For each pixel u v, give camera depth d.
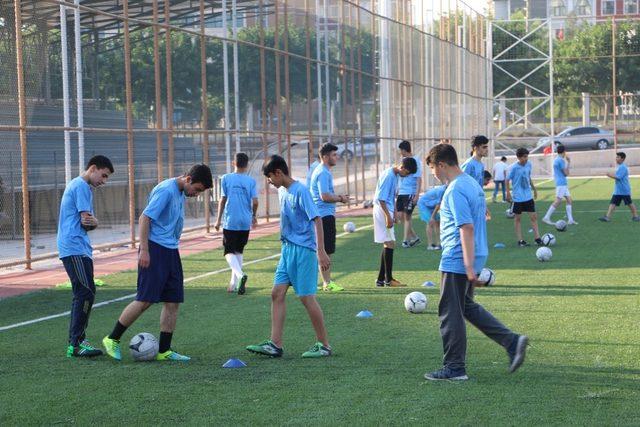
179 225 9.12
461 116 47.00
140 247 8.90
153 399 7.48
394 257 17.77
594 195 35.28
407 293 13.14
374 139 35.47
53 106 19.03
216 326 10.84
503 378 7.90
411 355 8.98
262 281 14.87
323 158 13.59
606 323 10.38
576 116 52.97
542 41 53.06
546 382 7.73
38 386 8.03
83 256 9.35
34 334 10.63
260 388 7.77
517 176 19.16
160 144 22.58
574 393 7.36
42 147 19.03
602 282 13.66
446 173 7.86
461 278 7.79
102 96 20.66
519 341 7.74
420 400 7.22
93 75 20.42
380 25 36.19
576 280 13.96
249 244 21.00
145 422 6.83
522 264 16.17
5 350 9.70
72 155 19.66
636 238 20.25
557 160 23.86
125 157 21.39
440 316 7.93
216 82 25.16
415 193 19.44
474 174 17.41
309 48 30.38
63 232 9.38
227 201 13.53
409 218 19.55
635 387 7.52
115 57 21.12
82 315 9.34
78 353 9.27
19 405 7.39
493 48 53.06
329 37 31.83
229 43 25.86
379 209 13.74
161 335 9.05
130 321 9.02
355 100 33.94
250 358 9.06
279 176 8.97
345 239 21.45
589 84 52.53
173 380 8.15
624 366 8.27
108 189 20.73
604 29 52.44
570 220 24.06
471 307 7.96
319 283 14.34
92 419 6.95
